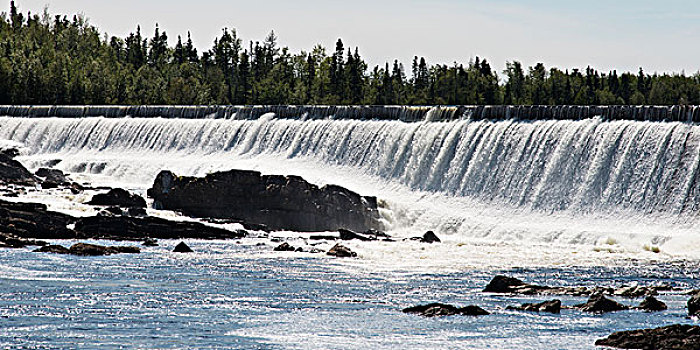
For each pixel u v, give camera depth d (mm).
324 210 113000
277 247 90250
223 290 65125
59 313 56062
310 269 76625
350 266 78750
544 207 115875
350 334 51219
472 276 73375
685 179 107438
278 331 51875
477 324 53625
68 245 89500
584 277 74000
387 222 116500
